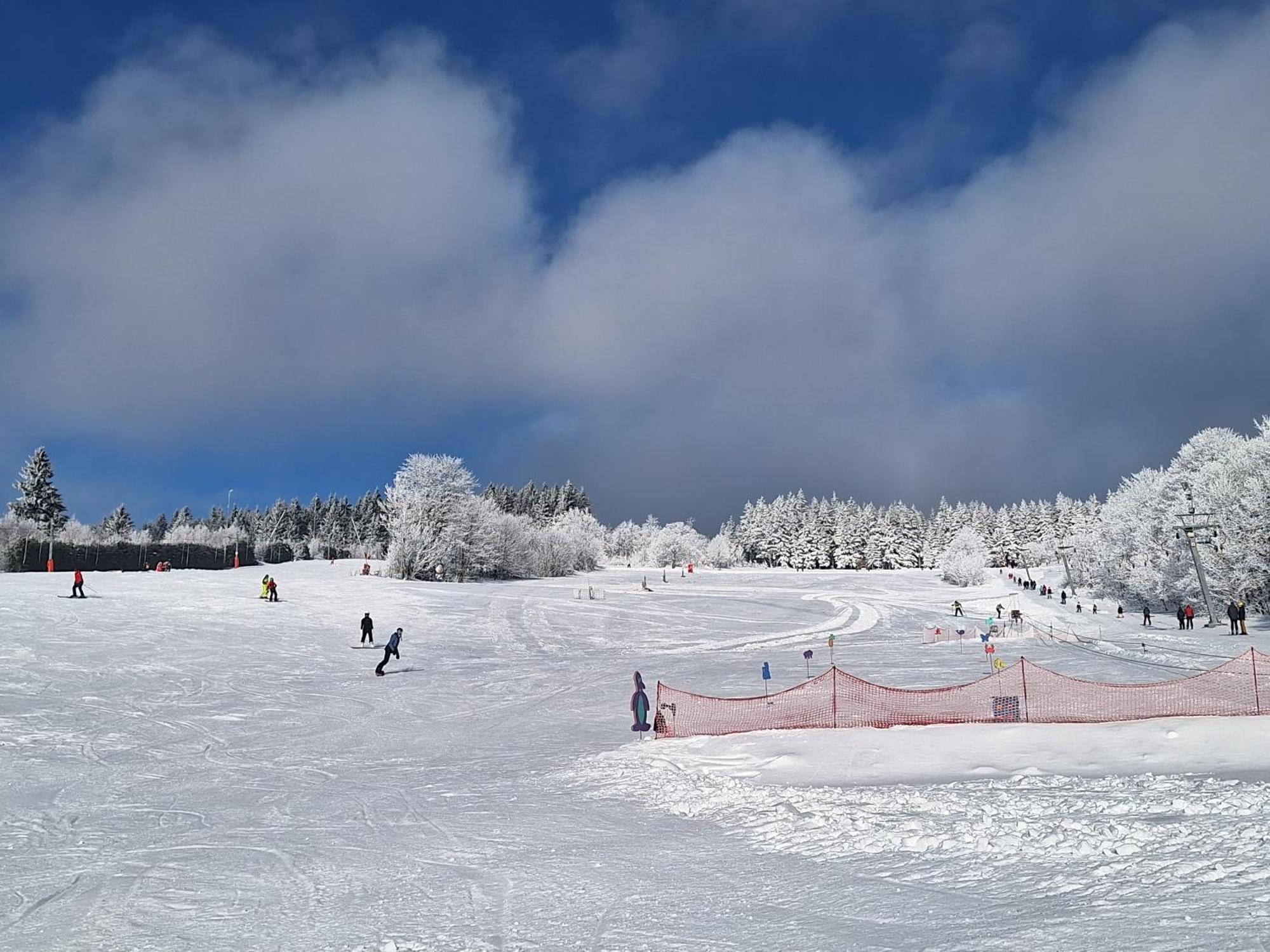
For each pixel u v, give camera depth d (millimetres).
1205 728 12172
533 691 26609
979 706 16938
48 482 101875
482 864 8133
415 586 68188
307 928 6480
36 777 14203
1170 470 64938
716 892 6582
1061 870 6180
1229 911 4883
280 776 14406
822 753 12992
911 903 5797
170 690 24422
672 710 17891
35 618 35719
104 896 7707
